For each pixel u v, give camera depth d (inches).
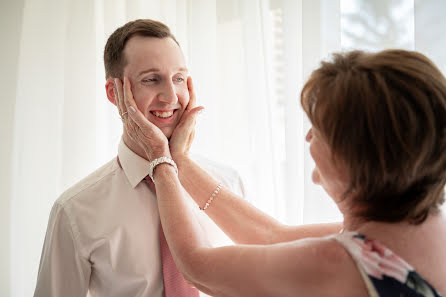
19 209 66.5
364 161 26.1
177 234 33.8
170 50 43.9
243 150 72.6
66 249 42.9
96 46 69.1
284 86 64.7
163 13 72.1
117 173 46.7
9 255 70.5
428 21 53.6
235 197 42.8
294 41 63.7
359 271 26.2
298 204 63.6
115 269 42.7
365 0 59.4
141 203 45.2
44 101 67.2
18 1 69.2
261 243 40.0
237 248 30.8
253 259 29.2
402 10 57.8
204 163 53.2
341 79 27.1
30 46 66.7
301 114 63.4
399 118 24.8
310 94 29.1
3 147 70.3
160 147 40.2
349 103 26.2
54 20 67.7
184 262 32.2
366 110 25.5
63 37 68.3
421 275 26.3
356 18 60.0
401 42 58.1
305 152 60.9
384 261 25.9
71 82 68.8
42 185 67.2
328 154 28.9
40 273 43.6
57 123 67.9
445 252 27.6
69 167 68.3
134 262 43.0
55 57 67.7
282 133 68.5
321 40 60.1
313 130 30.1
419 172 25.9
